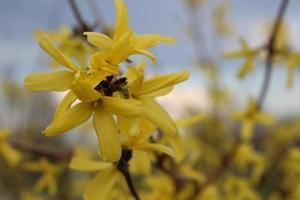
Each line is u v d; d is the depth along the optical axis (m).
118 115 0.15
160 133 0.23
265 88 0.34
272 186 0.46
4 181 0.48
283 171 0.48
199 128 0.59
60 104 0.15
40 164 0.35
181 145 0.20
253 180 0.40
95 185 0.17
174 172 0.29
